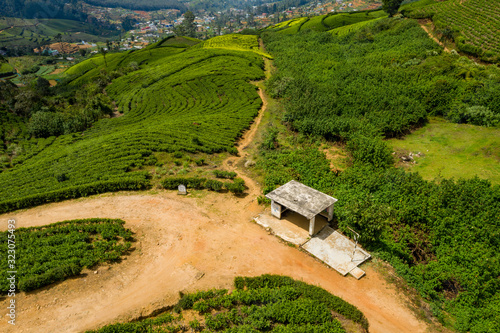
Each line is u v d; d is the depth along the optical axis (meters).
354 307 23.89
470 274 27.58
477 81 60.34
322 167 42.22
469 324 23.98
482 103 55.50
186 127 57.88
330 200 31.84
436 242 31.52
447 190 35.28
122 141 52.78
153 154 49.19
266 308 23.72
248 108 68.56
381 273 27.86
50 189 40.72
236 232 32.66
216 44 124.56
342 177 40.38
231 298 24.55
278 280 26.27
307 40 110.75
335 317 23.62
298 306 23.53
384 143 46.50
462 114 54.94
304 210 30.45
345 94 65.75
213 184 39.66
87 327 23.11
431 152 48.16
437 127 54.91
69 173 44.44
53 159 50.38
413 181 37.81
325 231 32.03
